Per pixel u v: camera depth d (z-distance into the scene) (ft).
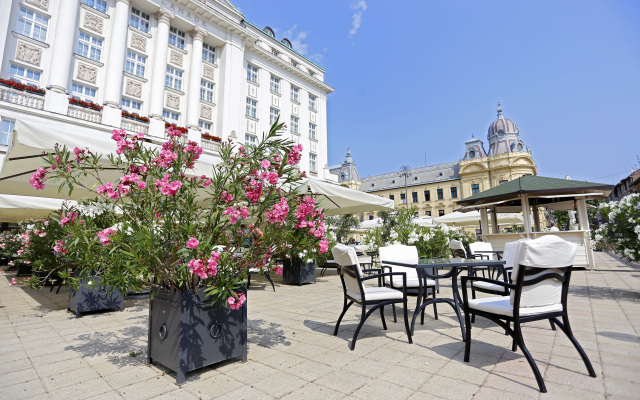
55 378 8.13
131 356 9.73
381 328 12.66
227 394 7.20
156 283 8.89
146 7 63.21
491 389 7.22
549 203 40.37
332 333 11.96
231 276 8.96
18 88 44.91
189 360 7.95
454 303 11.60
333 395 7.07
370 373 8.25
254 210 9.47
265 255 9.39
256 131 82.38
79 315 14.94
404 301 10.87
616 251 17.53
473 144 167.32
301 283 25.40
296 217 9.64
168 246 8.13
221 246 8.99
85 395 7.20
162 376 8.23
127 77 58.80
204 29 71.41
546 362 8.77
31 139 10.01
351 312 15.55
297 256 24.70
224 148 9.79
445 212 165.17
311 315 14.99
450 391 7.16
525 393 7.00
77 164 8.93
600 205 18.69
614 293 18.63
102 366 8.94
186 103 68.03
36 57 49.67
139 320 14.35
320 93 104.63
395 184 188.85
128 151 8.69
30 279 15.51
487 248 22.53
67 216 9.21
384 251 16.05
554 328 11.81
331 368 8.63
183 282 8.36
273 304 17.74
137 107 60.70
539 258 7.83
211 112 72.49
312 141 100.22
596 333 11.16
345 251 10.61
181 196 8.55
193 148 9.18
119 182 8.04
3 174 13.52
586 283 23.02
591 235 19.15
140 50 61.98
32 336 11.87
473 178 157.28
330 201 24.44
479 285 13.57
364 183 205.26
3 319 14.60
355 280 10.72
